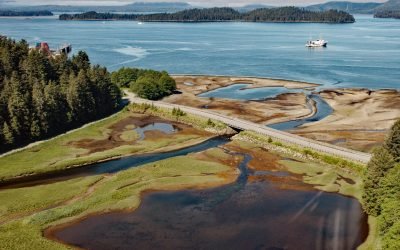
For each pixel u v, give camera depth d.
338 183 91.81
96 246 67.88
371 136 124.06
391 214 67.00
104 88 147.00
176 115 142.38
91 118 140.25
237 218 76.69
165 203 81.56
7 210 78.44
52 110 122.81
